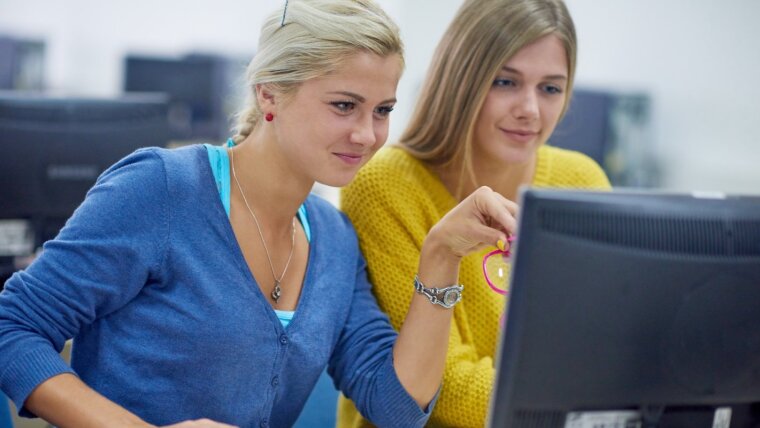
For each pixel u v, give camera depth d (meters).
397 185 1.99
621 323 1.21
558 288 1.17
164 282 1.57
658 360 1.25
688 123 6.26
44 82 6.54
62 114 2.89
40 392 1.43
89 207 1.52
